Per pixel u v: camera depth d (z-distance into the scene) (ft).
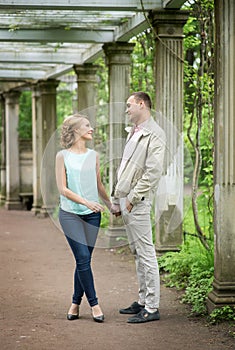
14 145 61.62
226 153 19.67
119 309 21.26
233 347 17.06
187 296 22.12
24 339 17.89
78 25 34.63
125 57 36.06
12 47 41.78
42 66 51.03
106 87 54.90
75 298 19.92
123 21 32.45
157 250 28.12
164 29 27.43
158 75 27.68
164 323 19.35
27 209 62.49
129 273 27.91
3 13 31.17
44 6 26.05
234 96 19.53
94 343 17.49
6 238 40.98
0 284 26.00
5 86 59.98
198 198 32.14
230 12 19.27
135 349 16.99
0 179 68.28
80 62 44.39
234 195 19.70
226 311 19.29
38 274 28.22
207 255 24.56
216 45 19.71
